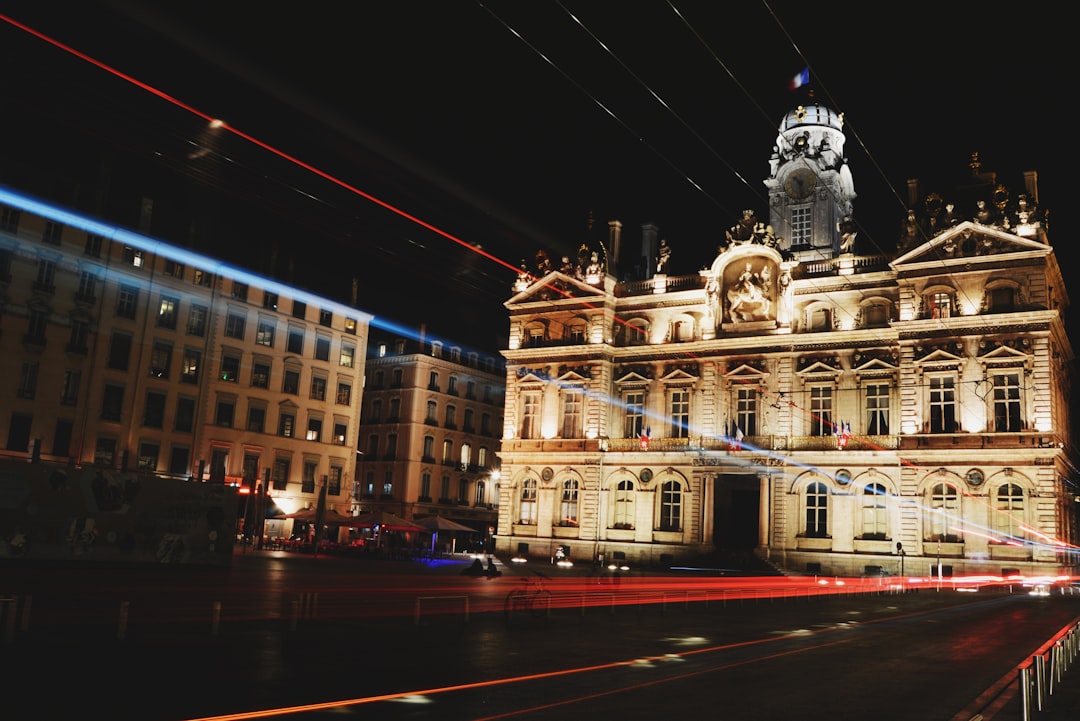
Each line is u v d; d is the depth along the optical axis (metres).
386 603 30.55
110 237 71.94
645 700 14.76
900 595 48.44
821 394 64.44
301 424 85.19
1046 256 57.03
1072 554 62.38
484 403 103.69
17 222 66.50
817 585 53.66
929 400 59.62
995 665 20.28
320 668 16.97
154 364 74.44
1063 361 64.94
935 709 14.55
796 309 66.19
